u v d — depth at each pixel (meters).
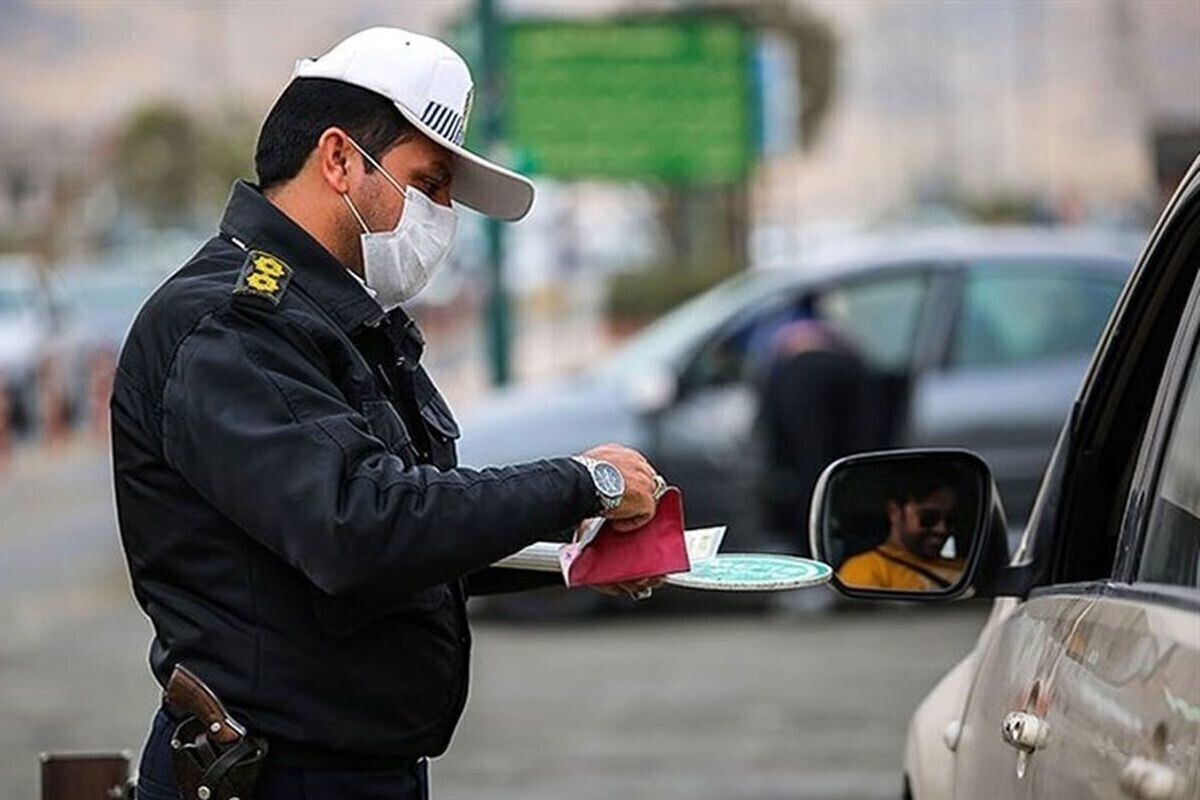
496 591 8.98
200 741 7.82
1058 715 7.15
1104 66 109.69
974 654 9.34
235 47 120.75
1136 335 8.21
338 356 7.83
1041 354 28.39
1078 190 117.62
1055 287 28.56
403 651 7.94
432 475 7.53
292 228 8.02
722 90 50.44
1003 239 29.06
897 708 22.86
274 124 8.19
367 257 8.16
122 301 68.38
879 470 8.37
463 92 8.27
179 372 7.66
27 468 54.09
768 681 24.66
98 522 42.41
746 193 78.31
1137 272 8.16
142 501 7.86
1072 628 7.39
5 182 121.25
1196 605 6.33
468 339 80.06
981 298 28.55
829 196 131.75
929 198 137.50
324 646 7.80
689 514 28.16
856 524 8.37
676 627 29.14
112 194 120.69
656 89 50.09
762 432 27.92
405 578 7.45
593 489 7.67
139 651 27.95
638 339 30.61
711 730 21.91
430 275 8.34
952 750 9.02
